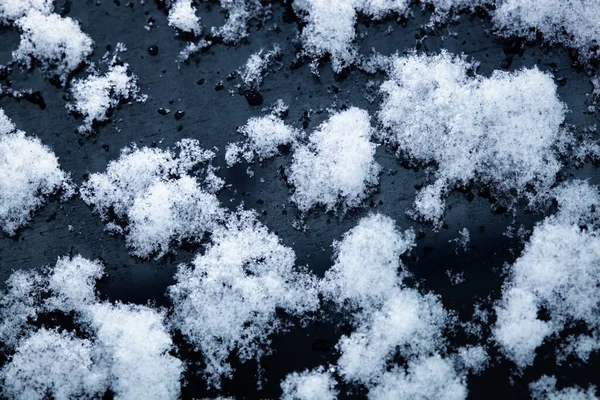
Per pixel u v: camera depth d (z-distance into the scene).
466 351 0.29
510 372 0.29
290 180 0.30
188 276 0.30
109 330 0.29
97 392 0.29
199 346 0.30
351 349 0.29
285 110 0.30
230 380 0.29
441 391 0.29
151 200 0.30
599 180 0.30
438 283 0.30
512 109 0.30
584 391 0.29
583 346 0.29
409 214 0.30
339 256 0.30
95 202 0.30
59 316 0.30
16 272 0.30
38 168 0.30
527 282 0.30
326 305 0.30
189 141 0.30
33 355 0.29
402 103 0.30
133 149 0.30
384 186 0.30
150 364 0.29
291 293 0.30
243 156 0.30
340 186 0.30
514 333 0.29
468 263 0.30
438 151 0.30
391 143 0.30
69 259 0.30
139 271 0.30
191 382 0.29
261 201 0.30
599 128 0.30
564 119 0.30
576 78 0.30
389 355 0.29
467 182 0.30
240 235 0.30
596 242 0.30
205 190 0.30
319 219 0.30
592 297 0.29
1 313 0.30
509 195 0.30
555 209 0.30
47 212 0.30
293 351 0.29
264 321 0.30
